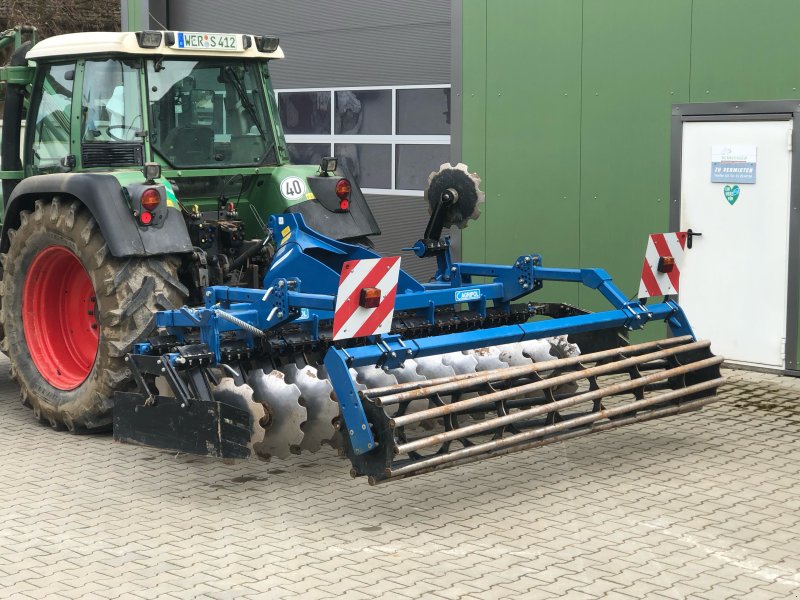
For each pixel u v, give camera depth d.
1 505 5.19
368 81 10.84
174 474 5.70
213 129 6.91
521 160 9.26
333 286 5.95
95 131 6.67
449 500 5.18
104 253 6.16
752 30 7.85
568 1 8.82
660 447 6.07
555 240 9.11
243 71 7.07
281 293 5.39
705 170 8.20
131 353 5.84
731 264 8.12
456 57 9.61
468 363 6.03
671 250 6.25
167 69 6.70
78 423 6.41
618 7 8.53
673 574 4.22
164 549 4.58
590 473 5.58
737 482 5.40
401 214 10.71
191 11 12.49
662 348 6.04
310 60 11.37
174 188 6.61
